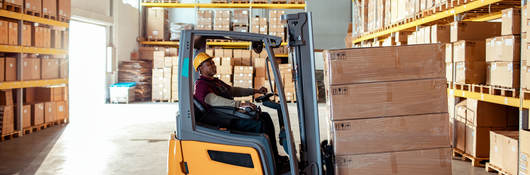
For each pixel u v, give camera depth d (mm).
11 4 7098
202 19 15633
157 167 5488
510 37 4625
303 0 15453
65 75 9312
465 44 5531
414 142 3482
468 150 5629
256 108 3910
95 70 13906
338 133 3459
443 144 3486
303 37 3422
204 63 3961
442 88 3479
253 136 3430
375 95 3463
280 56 15602
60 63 9125
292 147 3391
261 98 4172
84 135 7820
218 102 3715
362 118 3463
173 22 17547
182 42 3402
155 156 6121
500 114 5336
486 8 6727
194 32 3387
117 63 14812
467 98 5676
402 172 3480
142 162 5758
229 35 3375
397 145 3477
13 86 7277
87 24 13359
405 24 7922
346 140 3459
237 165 3443
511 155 4582
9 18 7480
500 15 6617
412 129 3477
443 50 3480
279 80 3365
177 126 3525
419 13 7289
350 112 3463
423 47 3477
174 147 3498
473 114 5434
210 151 3471
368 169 3471
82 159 5918
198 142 3439
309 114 3484
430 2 6879
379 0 9609
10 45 7176
